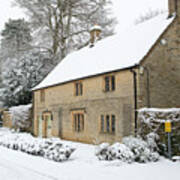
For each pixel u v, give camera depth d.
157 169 9.56
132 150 11.02
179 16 15.57
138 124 13.25
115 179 8.21
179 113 12.13
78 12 29.62
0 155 12.91
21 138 15.40
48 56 31.61
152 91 14.15
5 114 32.12
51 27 30.14
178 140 11.95
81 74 18.09
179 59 15.52
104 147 11.18
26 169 9.72
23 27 33.16
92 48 21.83
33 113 24.16
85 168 9.78
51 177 8.48
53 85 20.73
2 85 33.81
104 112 15.70
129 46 16.72
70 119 18.69
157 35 14.91
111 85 15.57
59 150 11.26
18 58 31.09
